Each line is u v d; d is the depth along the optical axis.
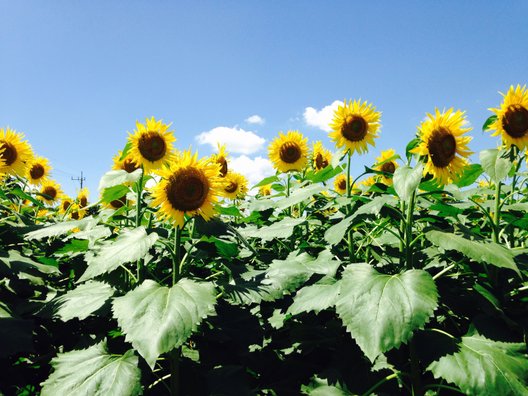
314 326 1.55
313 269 1.55
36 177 3.35
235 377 1.41
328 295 1.37
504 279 1.40
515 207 1.43
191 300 1.24
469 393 1.12
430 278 1.22
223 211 1.65
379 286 1.22
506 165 1.41
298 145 2.68
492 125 1.53
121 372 1.26
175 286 1.31
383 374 1.33
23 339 1.32
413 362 1.26
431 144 1.44
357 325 1.17
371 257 1.72
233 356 1.58
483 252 1.20
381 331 1.14
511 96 1.49
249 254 1.94
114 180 1.61
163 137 1.87
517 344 1.20
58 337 1.68
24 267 1.59
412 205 1.38
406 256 1.37
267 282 1.49
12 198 2.40
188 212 1.45
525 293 1.39
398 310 1.16
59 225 1.64
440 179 1.47
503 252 1.23
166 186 1.45
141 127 1.85
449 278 1.56
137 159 1.86
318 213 2.02
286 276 1.50
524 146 1.49
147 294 1.28
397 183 1.30
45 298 1.79
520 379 1.12
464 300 1.39
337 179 3.08
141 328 1.18
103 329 1.61
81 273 1.75
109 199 1.67
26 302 1.65
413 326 1.12
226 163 2.45
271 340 1.74
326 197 2.07
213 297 1.25
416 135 1.49
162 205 1.45
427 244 1.75
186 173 1.46
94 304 1.44
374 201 1.37
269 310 1.78
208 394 1.33
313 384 1.39
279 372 1.58
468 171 1.64
